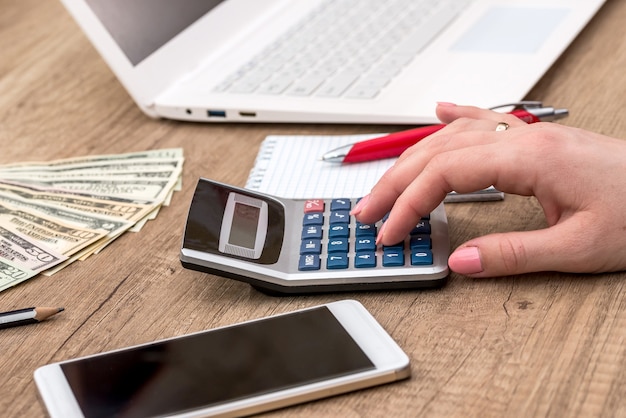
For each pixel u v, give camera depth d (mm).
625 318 586
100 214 786
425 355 572
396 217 647
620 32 1056
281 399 521
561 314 597
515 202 744
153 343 578
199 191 670
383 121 891
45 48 1193
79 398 523
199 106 941
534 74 920
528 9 1065
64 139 954
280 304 643
